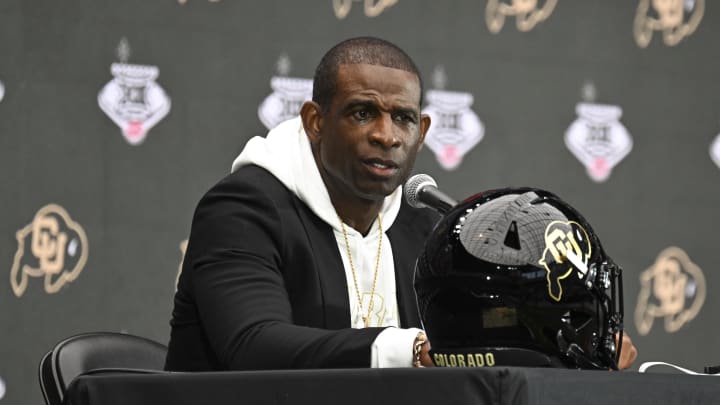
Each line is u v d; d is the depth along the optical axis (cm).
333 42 1320
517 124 1380
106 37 1243
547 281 477
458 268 484
